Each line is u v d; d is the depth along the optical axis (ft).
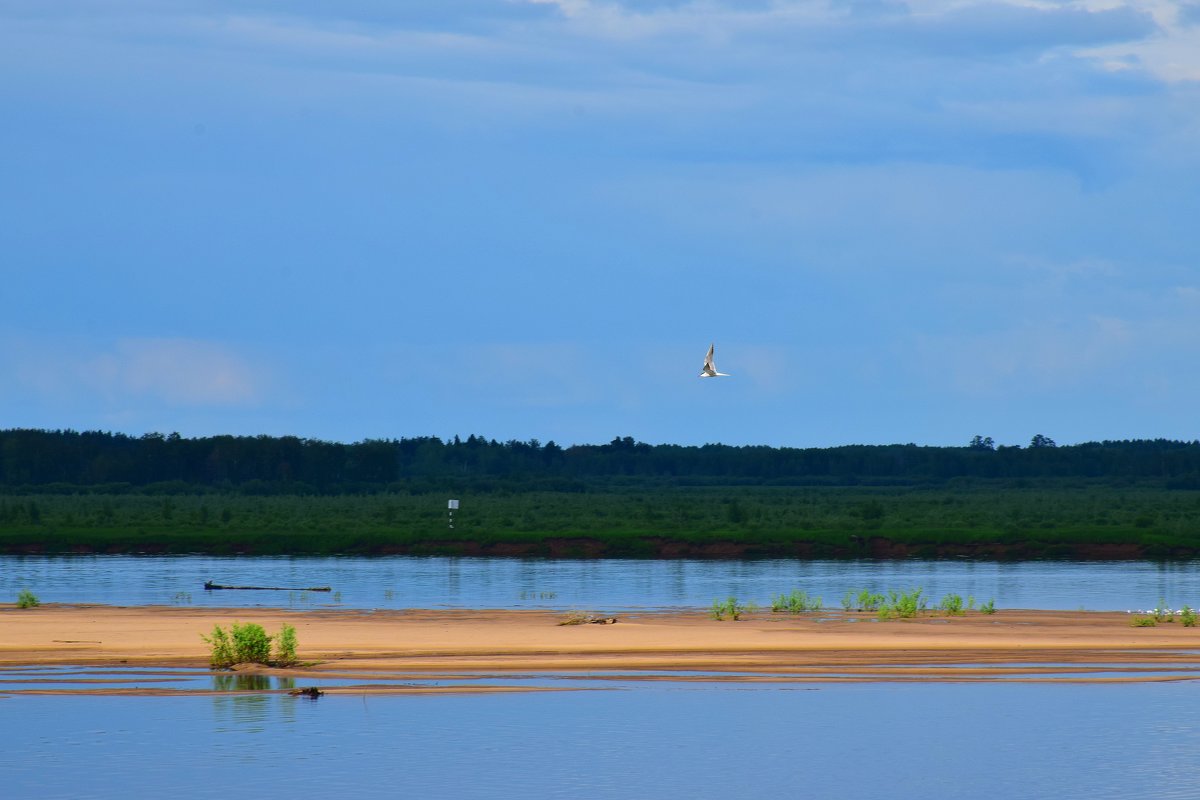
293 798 285.64
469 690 387.34
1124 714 364.58
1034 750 328.08
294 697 377.50
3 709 359.87
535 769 309.42
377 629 514.68
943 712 366.02
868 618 575.38
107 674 407.44
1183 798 289.94
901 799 289.33
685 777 303.48
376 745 326.03
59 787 292.20
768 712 364.99
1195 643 479.41
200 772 301.22
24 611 590.96
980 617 580.30
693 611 615.98
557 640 479.00
